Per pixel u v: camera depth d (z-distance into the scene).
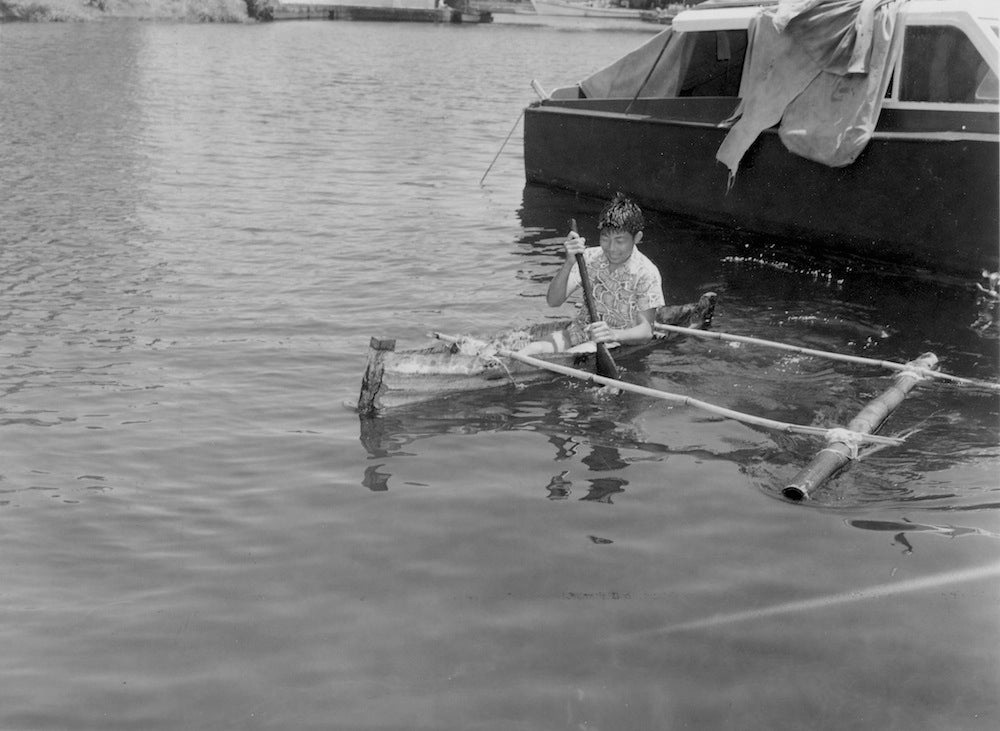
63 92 20.80
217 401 5.86
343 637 3.73
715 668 3.54
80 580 4.11
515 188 12.42
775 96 9.17
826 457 4.93
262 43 38.88
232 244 9.51
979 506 4.64
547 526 4.50
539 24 68.00
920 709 3.35
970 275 8.13
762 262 9.07
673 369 6.31
